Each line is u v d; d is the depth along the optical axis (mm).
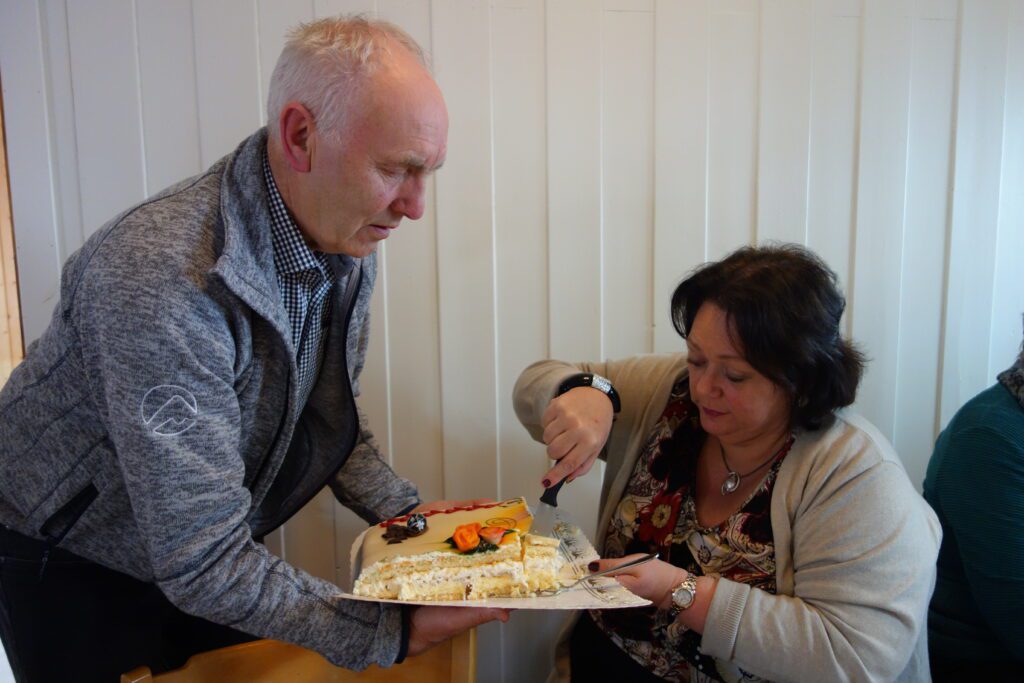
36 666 962
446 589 771
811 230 1457
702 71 1365
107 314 705
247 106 1243
